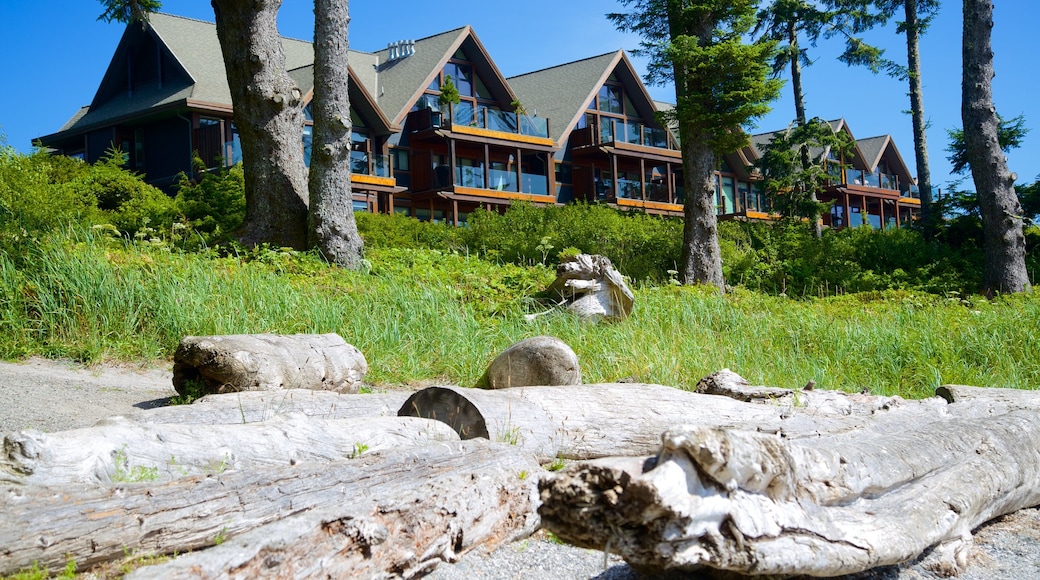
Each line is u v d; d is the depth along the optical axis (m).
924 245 28.47
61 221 11.50
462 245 24.62
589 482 2.78
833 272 26.08
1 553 3.11
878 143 57.84
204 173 23.64
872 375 10.50
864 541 3.46
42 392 7.52
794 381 9.53
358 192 35.62
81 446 3.89
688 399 6.17
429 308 10.83
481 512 4.01
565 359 7.78
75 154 38.22
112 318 9.54
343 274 13.70
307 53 39.03
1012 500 4.86
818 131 37.22
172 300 9.80
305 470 4.00
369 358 9.55
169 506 3.54
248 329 9.89
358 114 36.50
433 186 38.62
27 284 9.75
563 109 43.62
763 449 3.14
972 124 23.20
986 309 14.33
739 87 22.52
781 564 3.06
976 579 4.09
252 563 3.02
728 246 26.50
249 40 16.14
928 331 11.88
